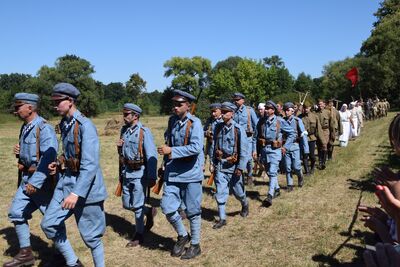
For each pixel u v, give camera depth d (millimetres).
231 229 6641
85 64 65688
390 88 59156
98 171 4629
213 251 5738
